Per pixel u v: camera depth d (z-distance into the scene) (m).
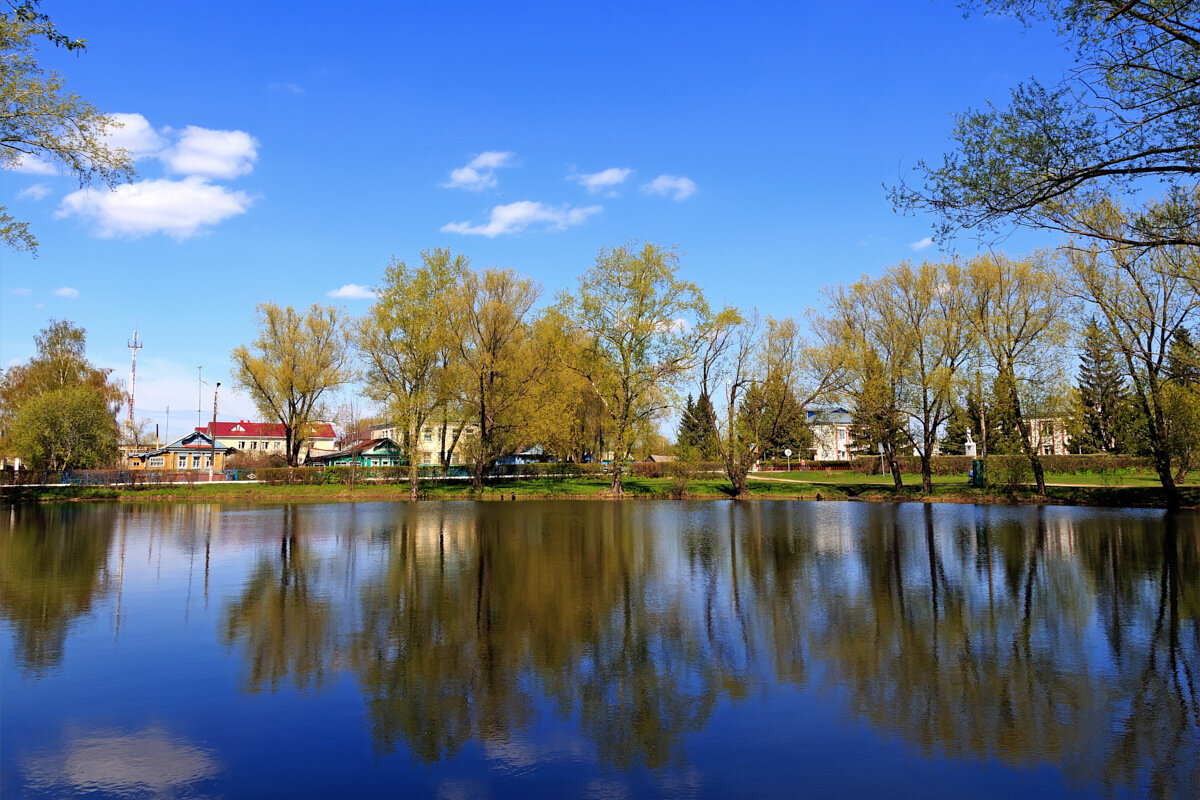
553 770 6.00
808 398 43.91
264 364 55.62
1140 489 36.72
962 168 10.83
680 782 5.75
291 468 51.50
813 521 28.88
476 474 48.09
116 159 15.41
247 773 5.94
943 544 20.81
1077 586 14.04
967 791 5.57
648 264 44.41
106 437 55.00
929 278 40.25
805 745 6.48
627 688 8.05
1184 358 31.02
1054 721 7.02
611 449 46.66
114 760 6.19
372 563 17.42
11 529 26.97
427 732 6.82
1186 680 8.22
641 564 17.08
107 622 11.18
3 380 61.75
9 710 7.39
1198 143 9.71
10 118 14.09
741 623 11.05
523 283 48.75
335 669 8.75
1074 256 32.28
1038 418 37.88
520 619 11.35
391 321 44.03
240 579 15.12
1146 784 5.66
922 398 41.00
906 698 7.68
